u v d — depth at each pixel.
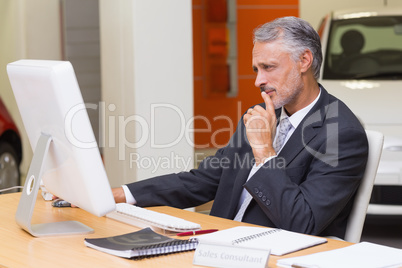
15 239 2.03
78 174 1.91
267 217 2.40
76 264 1.75
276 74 2.37
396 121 4.66
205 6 8.83
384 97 4.89
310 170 2.37
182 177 2.69
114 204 1.95
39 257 1.83
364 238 4.65
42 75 1.86
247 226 2.13
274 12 9.20
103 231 2.13
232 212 2.55
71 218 2.31
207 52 8.84
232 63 8.91
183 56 4.77
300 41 2.36
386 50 5.50
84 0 7.21
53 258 1.81
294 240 1.93
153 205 2.60
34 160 2.09
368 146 2.40
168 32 4.72
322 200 2.23
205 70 8.90
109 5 4.95
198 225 2.11
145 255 1.81
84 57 7.29
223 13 8.77
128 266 1.73
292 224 2.22
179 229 2.07
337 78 5.31
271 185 2.25
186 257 1.81
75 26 7.22
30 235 2.07
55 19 6.65
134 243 1.88
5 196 2.76
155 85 4.70
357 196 2.39
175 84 4.75
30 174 2.10
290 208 2.21
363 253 1.78
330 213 2.25
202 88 8.94
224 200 2.62
